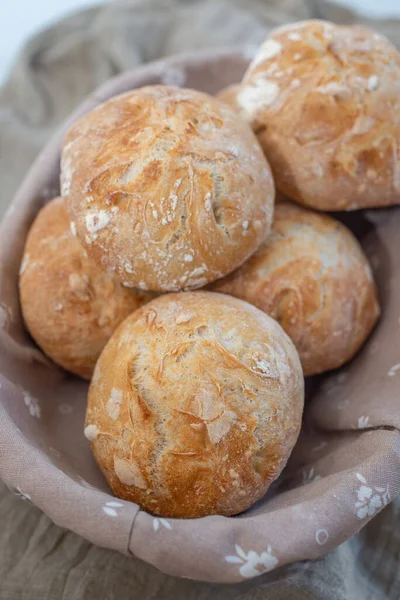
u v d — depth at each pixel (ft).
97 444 1.04
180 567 0.89
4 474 0.95
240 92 1.23
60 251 1.19
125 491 1.01
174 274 1.08
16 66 1.87
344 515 0.92
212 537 0.89
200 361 0.99
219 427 0.96
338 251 1.19
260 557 0.89
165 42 1.94
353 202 1.18
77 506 0.91
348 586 1.06
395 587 1.12
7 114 1.80
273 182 1.14
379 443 1.00
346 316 1.16
